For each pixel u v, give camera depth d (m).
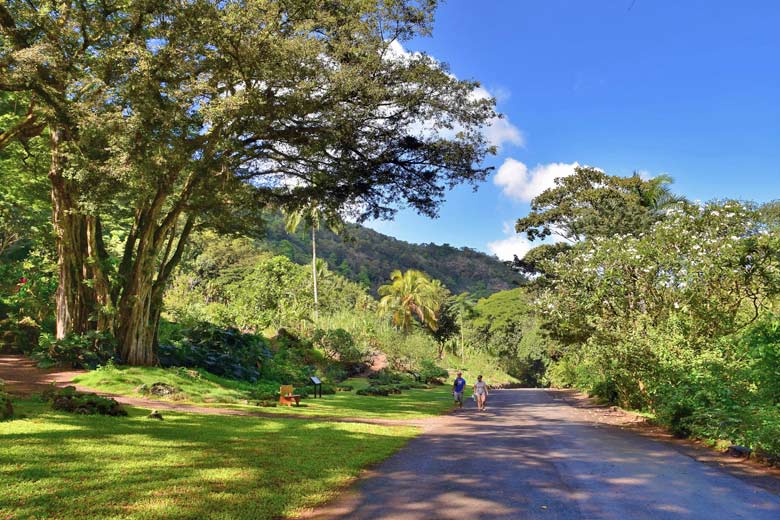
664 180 31.84
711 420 9.80
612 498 5.65
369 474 6.91
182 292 43.19
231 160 17.39
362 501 5.54
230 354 24.72
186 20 14.01
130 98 14.31
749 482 6.42
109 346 18.59
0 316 23.59
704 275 15.29
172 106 14.36
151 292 20.88
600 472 7.04
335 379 31.36
